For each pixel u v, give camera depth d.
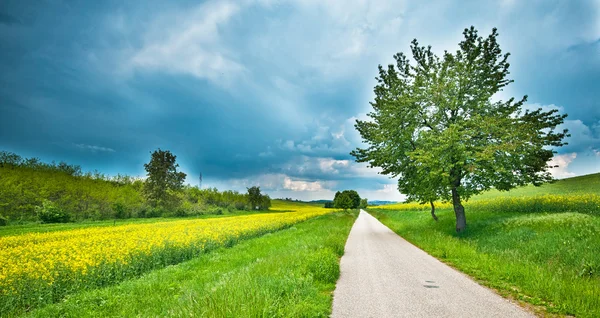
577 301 5.61
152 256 12.51
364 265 10.08
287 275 7.39
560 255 9.40
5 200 46.16
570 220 12.61
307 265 8.53
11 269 9.03
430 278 8.12
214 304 4.89
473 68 17.86
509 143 15.27
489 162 15.39
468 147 16.41
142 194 65.38
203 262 12.05
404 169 21.03
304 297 6.05
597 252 8.80
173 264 13.02
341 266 10.00
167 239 15.19
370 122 23.17
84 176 73.38
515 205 19.97
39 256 11.17
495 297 6.34
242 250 14.98
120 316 6.04
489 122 15.80
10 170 57.53
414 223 27.64
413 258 11.37
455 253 11.31
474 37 19.08
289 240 17.30
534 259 9.67
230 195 97.69
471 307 5.70
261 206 101.81
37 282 8.44
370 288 7.16
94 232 22.14
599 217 13.23
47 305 7.34
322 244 12.91
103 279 9.76
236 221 32.16
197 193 87.75
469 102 18.08
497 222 15.67
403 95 19.77
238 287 5.79
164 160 69.44
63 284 9.00
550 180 17.55
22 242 18.25
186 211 67.94
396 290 6.94
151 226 27.02
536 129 16.45
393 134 20.17
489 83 18.00
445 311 5.49
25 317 6.89
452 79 18.09
